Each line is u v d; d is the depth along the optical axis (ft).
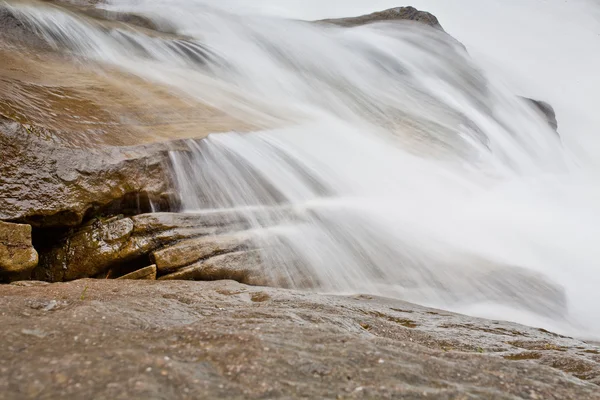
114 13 62.49
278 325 11.59
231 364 8.66
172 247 25.25
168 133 31.91
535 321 27.55
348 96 59.82
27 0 43.86
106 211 25.86
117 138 28.76
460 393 8.40
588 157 112.47
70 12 46.29
